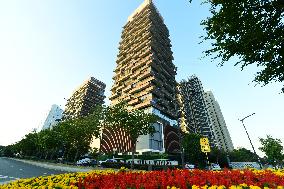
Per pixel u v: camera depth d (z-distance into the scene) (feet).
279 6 16.40
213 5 19.61
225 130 515.91
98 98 366.43
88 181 20.39
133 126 107.65
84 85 368.07
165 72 226.38
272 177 17.79
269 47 16.89
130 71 231.30
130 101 203.00
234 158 377.09
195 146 161.79
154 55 218.18
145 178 18.92
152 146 164.04
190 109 419.33
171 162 131.64
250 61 19.02
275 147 131.85
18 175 67.46
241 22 17.90
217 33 19.52
